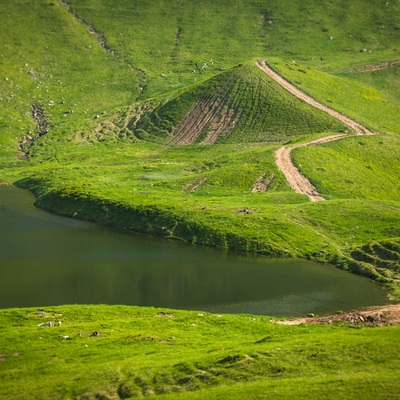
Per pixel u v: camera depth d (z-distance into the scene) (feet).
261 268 388.78
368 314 288.92
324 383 193.77
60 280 362.74
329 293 341.62
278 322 289.74
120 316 295.89
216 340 257.96
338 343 225.35
